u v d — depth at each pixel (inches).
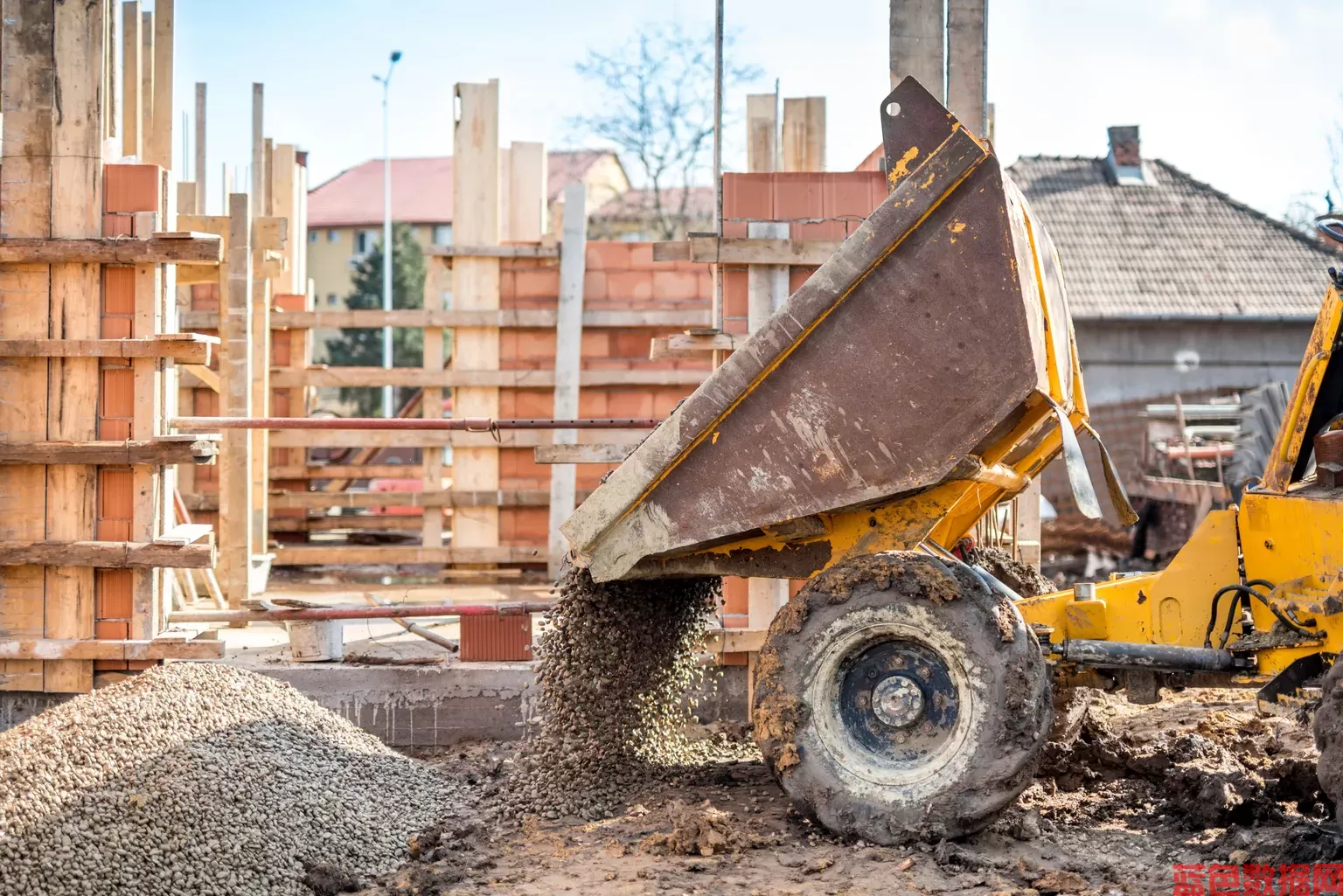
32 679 261.9
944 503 199.6
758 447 198.8
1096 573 611.8
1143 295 908.0
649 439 202.8
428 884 181.8
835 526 207.2
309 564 450.6
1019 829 191.6
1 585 261.4
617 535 207.5
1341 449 191.6
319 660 273.4
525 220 509.4
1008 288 185.3
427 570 467.8
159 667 234.2
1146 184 997.8
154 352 254.2
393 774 229.8
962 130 187.2
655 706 235.3
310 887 183.8
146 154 367.6
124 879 173.0
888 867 178.4
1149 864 179.9
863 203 274.1
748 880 175.8
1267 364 904.9
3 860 169.0
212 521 434.9
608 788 218.7
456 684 268.2
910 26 269.0
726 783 226.8
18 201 257.3
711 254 271.7
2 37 257.8
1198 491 554.6
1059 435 227.0
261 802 197.8
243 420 265.7
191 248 254.8
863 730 194.5
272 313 452.4
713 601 253.3
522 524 443.2
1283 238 952.3
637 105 1435.8
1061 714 221.1
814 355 195.0
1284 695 189.9
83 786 187.5
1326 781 167.9
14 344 254.8
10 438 258.1
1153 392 904.3
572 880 179.9
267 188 482.9
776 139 359.9
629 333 438.0
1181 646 199.6
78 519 258.8
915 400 190.4
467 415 443.5
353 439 443.2
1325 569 186.1
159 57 366.3
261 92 408.5
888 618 190.5
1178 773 209.2
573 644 219.1
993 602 188.9
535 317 436.1
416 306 1822.1
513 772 231.5
